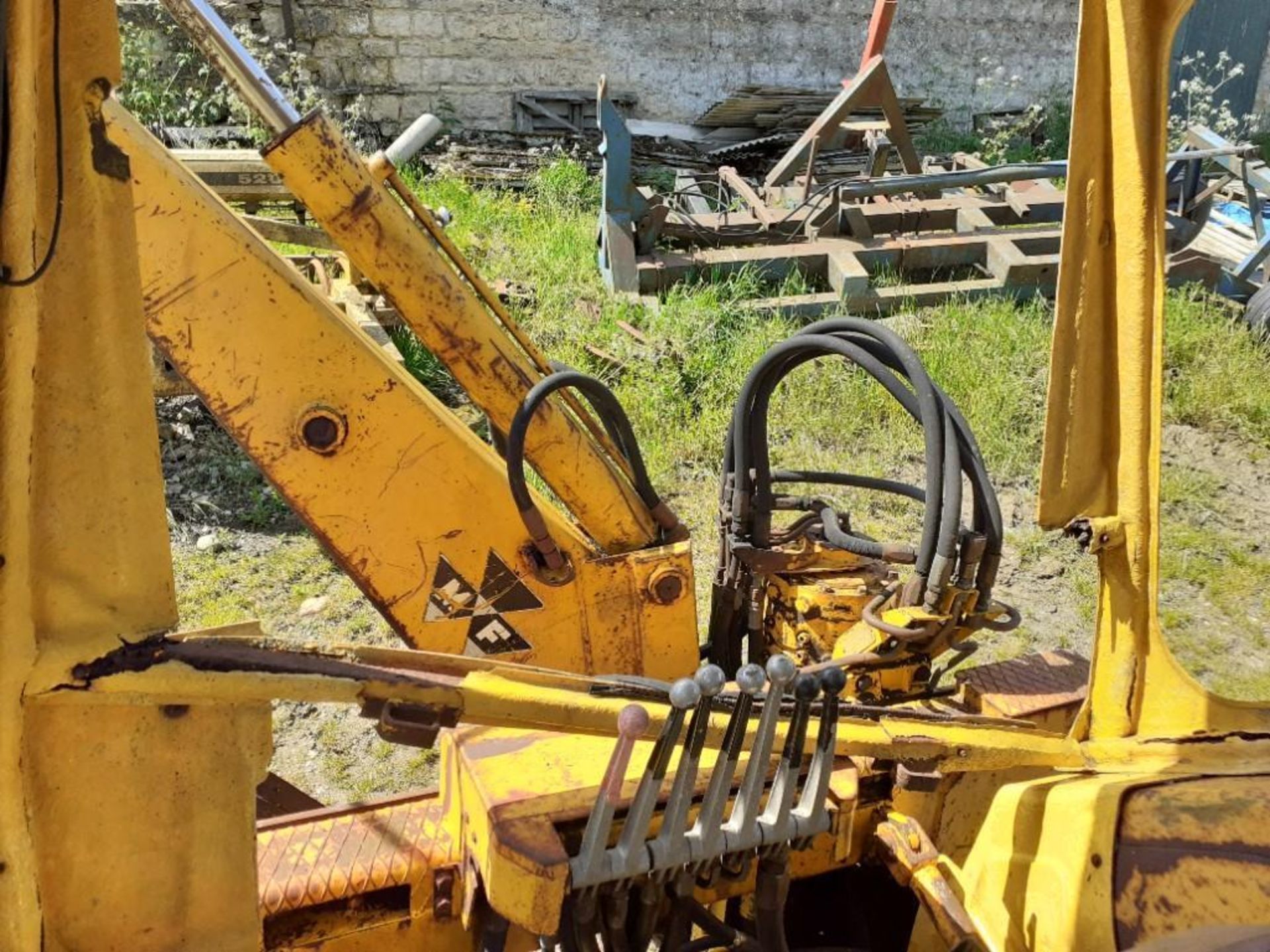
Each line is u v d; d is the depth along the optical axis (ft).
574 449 7.96
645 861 5.31
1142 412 5.70
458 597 7.77
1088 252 5.61
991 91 42.22
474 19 34.24
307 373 7.02
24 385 3.76
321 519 7.35
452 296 7.50
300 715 12.21
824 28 38.24
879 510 16.89
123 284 4.01
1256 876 4.87
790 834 5.59
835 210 24.30
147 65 28.50
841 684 5.49
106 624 4.27
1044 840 5.97
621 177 22.61
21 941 4.17
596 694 5.52
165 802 4.52
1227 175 28.89
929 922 6.94
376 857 6.11
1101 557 6.11
